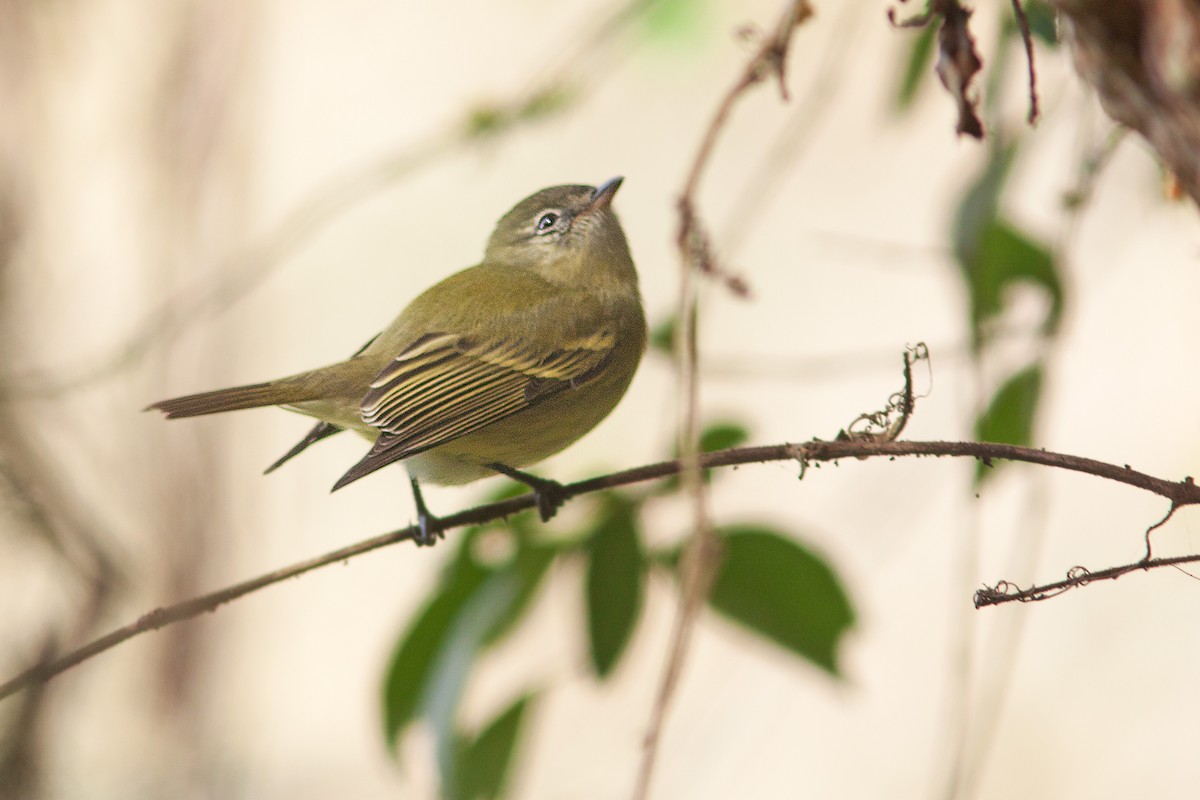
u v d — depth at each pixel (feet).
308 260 41.75
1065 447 35.32
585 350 26.07
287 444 39.58
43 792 31.37
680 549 19.93
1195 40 10.78
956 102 14.89
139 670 35.68
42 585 30.42
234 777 35.60
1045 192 27.32
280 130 44.24
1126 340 36.22
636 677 33.65
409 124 44.86
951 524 35.76
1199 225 24.93
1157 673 33.60
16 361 33.88
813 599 19.54
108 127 35.65
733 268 39.83
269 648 38.06
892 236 40.09
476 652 20.08
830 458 15.85
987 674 24.34
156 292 35.45
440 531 19.94
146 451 35.19
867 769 33.17
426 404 24.48
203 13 36.11
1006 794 32.94
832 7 40.09
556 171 42.78
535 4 46.62
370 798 36.32
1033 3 19.97
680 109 42.50
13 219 34.50
